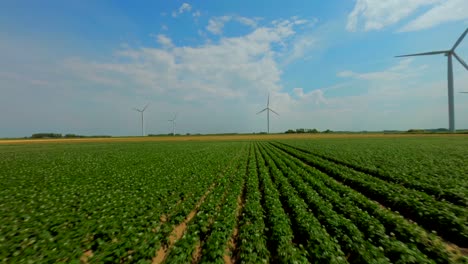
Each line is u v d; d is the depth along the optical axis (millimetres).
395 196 11820
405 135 108625
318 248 6789
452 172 17578
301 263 6082
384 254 6777
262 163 25172
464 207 10492
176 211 10461
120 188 14766
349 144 56500
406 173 17656
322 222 9062
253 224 8578
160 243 7371
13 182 16516
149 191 13773
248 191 13406
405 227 8109
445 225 8594
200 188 14547
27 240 7277
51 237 7547
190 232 8195
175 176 18406
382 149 40094
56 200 11945
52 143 86438
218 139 107188
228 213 9711
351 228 7977
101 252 6754
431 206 10078
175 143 78562
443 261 6457
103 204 11188
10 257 6332
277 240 7461
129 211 10109
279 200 11984
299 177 16734
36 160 30953
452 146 44219
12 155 38500
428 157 27484
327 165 22344
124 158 32875
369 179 16141
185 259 6406
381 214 9398
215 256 6430
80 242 7230
